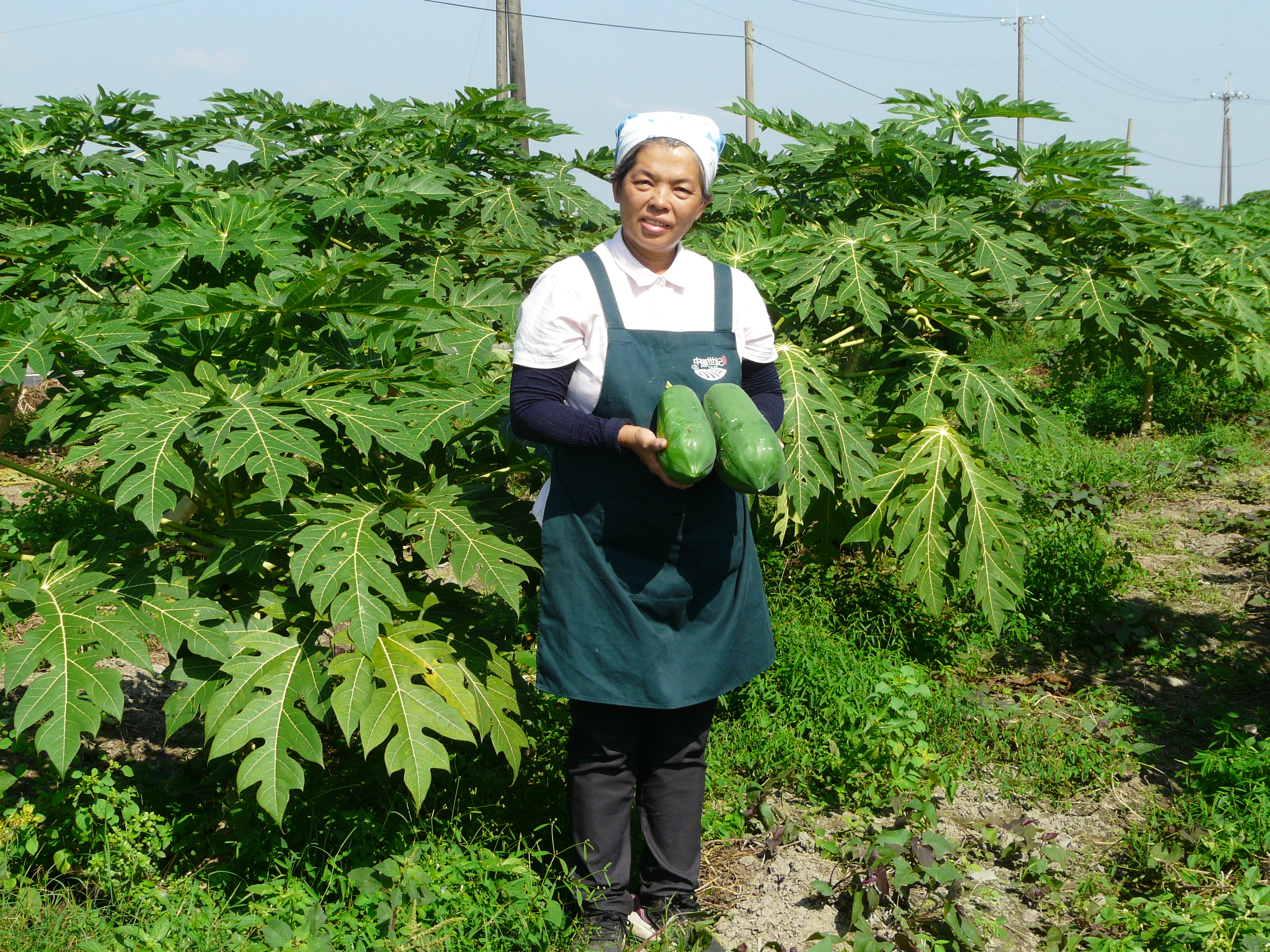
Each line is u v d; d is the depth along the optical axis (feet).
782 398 9.45
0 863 9.36
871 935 9.26
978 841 11.39
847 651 14.55
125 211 12.80
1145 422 32.50
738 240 15.10
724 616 8.89
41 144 17.66
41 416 9.84
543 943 8.94
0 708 12.35
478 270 15.90
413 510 9.56
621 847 9.29
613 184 8.46
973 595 16.94
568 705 12.53
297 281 9.92
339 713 8.66
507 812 10.69
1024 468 25.35
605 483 8.46
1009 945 9.73
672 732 9.21
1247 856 10.73
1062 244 16.31
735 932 9.91
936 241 14.83
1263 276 24.36
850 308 14.88
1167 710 14.57
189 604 9.29
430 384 10.50
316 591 8.51
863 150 16.62
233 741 8.56
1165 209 17.78
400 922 8.88
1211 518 23.86
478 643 10.08
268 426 8.68
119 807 10.66
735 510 8.81
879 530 13.78
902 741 12.23
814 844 11.23
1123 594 18.90
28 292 12.75
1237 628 17.21
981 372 14.02
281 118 19.13
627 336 8.34
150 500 8.16
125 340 9.76
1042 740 13.26
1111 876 10.69
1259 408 33.45
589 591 8.59
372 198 13.97
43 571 9.64
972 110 17.94
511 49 67.67
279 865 9.57
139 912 9.14
